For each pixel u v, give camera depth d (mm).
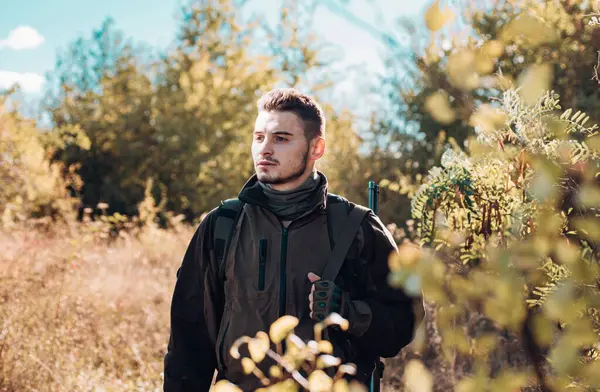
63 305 5352
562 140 1384
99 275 6980
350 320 1950
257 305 2023
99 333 5262
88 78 27172
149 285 7242
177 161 23797
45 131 20266
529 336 1196
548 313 1104
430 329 4188
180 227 12227
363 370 2059
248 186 2168
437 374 3746
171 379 2172
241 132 24250
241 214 2133
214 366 2219
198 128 23797
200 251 2162
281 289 2016
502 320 1104
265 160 2070
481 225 1729
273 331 1256
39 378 4051
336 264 2023
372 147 11695
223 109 24188
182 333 2182
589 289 1135
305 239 2057
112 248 9547
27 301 5098
